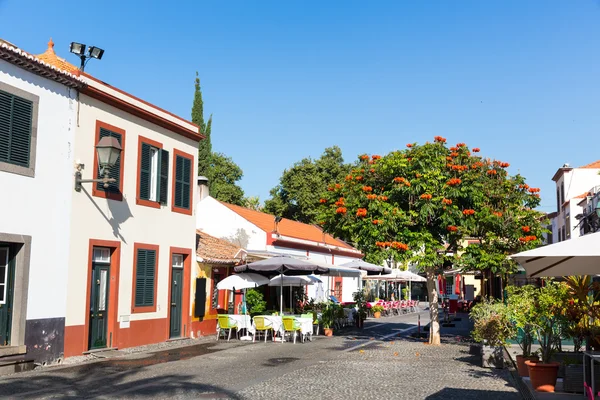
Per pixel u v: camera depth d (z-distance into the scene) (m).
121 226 16.81
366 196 18.50
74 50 16.78
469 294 42.38
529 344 12.43
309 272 22.89
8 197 12.90
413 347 18.69
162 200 18.91
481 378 12.43
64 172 14.62
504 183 19.22
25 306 13.22
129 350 16.69
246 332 21.69
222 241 25.41
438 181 18.23
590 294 13.03
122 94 17.22
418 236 18.12
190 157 20.70
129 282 17.12
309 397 10.11
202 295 20.83
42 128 13.95
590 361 9.94
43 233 13.87
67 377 12.15
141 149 17.92
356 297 28.14
